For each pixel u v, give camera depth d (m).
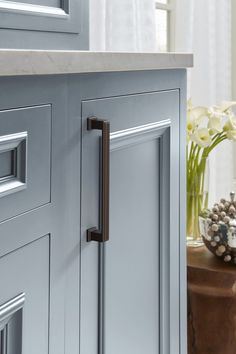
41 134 0.92
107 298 1.14
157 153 1.31
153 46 2.12
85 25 1.24
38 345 0.94
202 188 1.96
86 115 1.03
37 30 1.08
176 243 1.40
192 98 2.50
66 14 1.17
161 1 2.50
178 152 1.39
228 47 2.62
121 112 1.14
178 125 1.38
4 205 0.84
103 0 1.90
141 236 1.26
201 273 1.79
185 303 1.47
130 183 1.21
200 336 1.85
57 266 0.98
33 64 0.85
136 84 1.19
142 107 1.22
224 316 1.82
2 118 0.83
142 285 1.28
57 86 0.95
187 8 2.35
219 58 2.57
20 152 0.88
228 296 1.78
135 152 1.22
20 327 0.90
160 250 1.35
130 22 1.96
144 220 1.27
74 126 1.00
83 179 1.04
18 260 0.88
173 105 1.35
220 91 2.59
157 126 1.27
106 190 1.04
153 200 1.31
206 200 1.97
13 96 0.85
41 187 0.93
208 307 1.82
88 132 1.05
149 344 1.32
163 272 1.36
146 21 2.09
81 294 1.06
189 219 1.97
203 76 2.49
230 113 2.02
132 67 1.13
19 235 0.88
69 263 1.02
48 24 1.11
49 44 1.13
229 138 1.97
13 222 0.86
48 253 0.96
